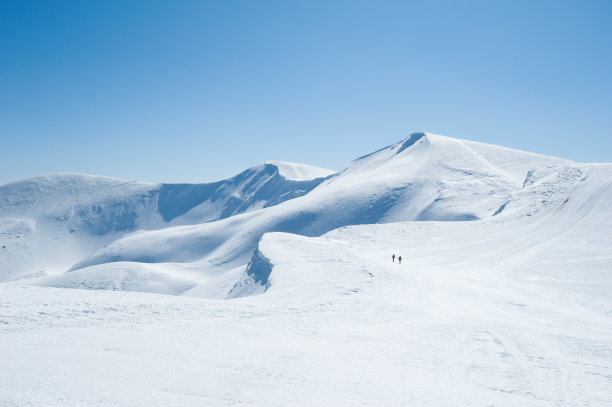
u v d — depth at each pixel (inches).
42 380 236.1
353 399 252.1
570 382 340.5
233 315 604.1
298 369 319.3
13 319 448.5
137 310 571.8
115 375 260.2
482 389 303.6
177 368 293.1
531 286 1239.5
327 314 673.0
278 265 1466.5
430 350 445.1
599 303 1024.2
